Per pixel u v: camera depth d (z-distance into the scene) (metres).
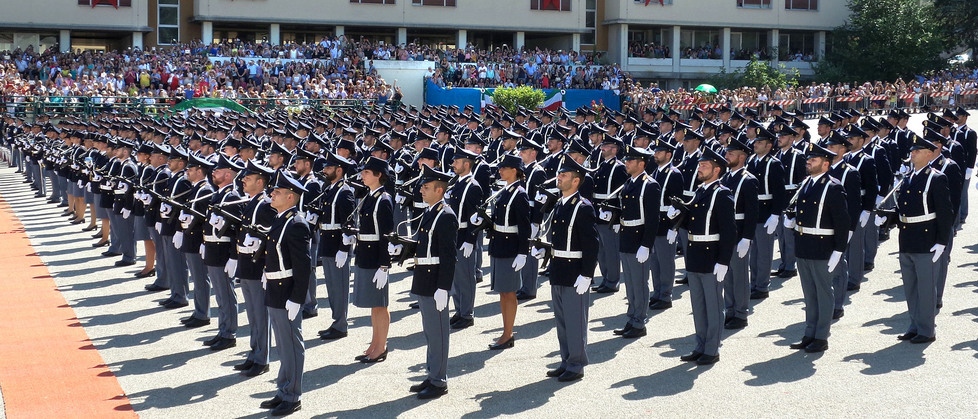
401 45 51.41
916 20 55.09
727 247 10.48
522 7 54.97
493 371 10.59
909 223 11.19
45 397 9.83
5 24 46.81
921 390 9.54
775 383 9.90
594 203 14.16
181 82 41.62
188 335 12.32
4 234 20.38
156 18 50.47
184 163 13.80
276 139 18.70
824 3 58.81
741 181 11.89
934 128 17.33
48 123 28.14
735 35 59.00
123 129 23.62
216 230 11.47
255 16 50.41
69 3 47.66
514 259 11.41
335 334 12.07
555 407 9.34
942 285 12.51
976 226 18.59
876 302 13.24
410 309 13.51
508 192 11.56
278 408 9.28
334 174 12.17
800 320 12.48
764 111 38.56
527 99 42.16
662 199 13.05
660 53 57.03
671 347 11.37
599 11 57.69
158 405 9.60
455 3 53.69
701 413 9.06
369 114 29.33
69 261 17.41
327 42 48.81
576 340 10.12
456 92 46.06
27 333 12.38
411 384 10.17
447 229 9.68
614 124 19.25
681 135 16.98
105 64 41.84
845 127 16.70
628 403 9.40
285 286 9.33
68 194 23.23
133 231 16.98
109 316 13.32
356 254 11.00
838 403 9.24
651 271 13.38
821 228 10.91
